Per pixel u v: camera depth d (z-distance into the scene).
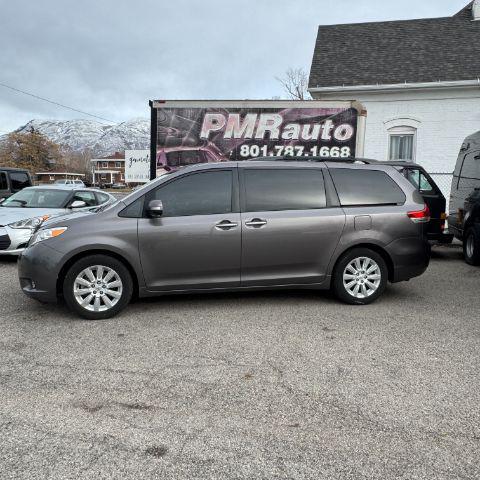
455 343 4.54
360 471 2.58
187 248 5.36
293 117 11.16
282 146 11.27
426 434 2.94
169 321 5.20
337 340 4.61
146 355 4.21
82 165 121.69
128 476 2.54
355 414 3.18
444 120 14.84
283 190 5.67
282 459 2.69
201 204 5.47
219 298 6.15
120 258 5.33
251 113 11.30
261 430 2.99
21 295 6.33
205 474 2.55
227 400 3.38
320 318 5.32
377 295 5.87
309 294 6.39
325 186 5.77
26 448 2.79
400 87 14.82
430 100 14.91
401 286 7.05
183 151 11.54
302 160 6.00
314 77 15.90
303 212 5.62
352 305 5.87
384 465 2.63
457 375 3.79
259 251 5.52
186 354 4.24
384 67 15.67
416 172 9.52
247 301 6.02
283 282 5.65
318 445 2.82
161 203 5.20
